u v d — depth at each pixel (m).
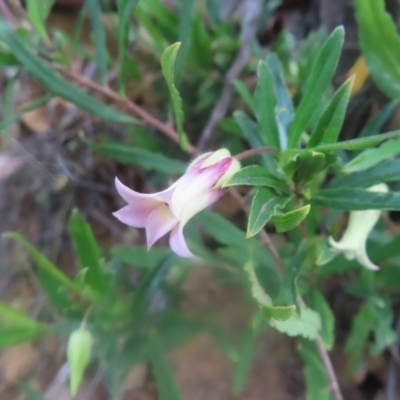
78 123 0.20
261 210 0.09
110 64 0.16
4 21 0.13
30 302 0.18
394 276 0.14
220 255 0.15
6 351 0.17
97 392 0.16
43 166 0.19
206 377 0.16
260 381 0.16
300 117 0.10
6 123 0.14
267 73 0.11
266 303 0.10
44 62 0.13
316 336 0.11
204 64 0.17
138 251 0.14
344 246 0.11
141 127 0.17
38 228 0.19
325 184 0.15
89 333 0.11
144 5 0.16
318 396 0.12
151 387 0.16
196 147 0.17
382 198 0.09
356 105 0.17
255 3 0.18
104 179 0.20
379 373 0.16
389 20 0.11
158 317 0.13
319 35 0.15
